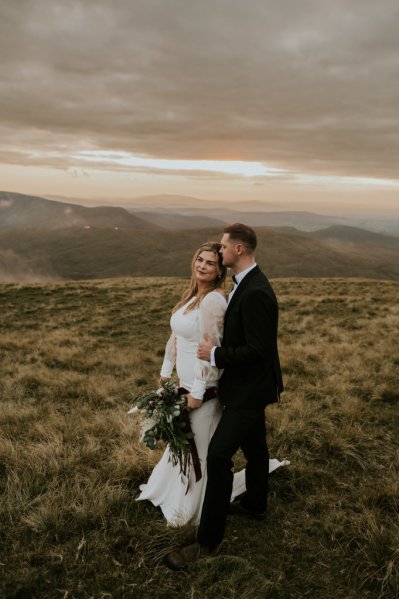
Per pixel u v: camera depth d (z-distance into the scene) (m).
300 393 6.61
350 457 4.66
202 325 3.14
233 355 2.98
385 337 10.64
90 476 4.18
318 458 4.68
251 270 3.15
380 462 4.59
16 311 16.86
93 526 3.46
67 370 8.66
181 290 22.59
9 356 9.78
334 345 9.91
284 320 13.91
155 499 3.76
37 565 3.04
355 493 3.93
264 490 3.52
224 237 3.16
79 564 3.06
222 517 3.13
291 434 5.13
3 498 3.75
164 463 3.77
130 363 9.00
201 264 3.31
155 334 12.87
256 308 2.93
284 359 8.60
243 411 3.12
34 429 5.35
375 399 6.38
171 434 3.34
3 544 3.24
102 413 6.06
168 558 3.09
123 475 4.19
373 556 3.12
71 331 13.09
